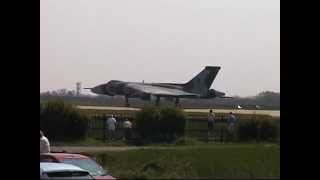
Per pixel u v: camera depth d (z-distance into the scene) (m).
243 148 64.69
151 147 66.75
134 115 91.44
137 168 56.75
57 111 83.38
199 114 103.19
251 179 57.75
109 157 58.31
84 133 83.50
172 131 87.31
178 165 58.25
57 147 69.44
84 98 137.12
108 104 134.88
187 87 141.75
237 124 87.06
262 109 112.81
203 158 60.62
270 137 84.50
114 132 83.81
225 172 58.34
